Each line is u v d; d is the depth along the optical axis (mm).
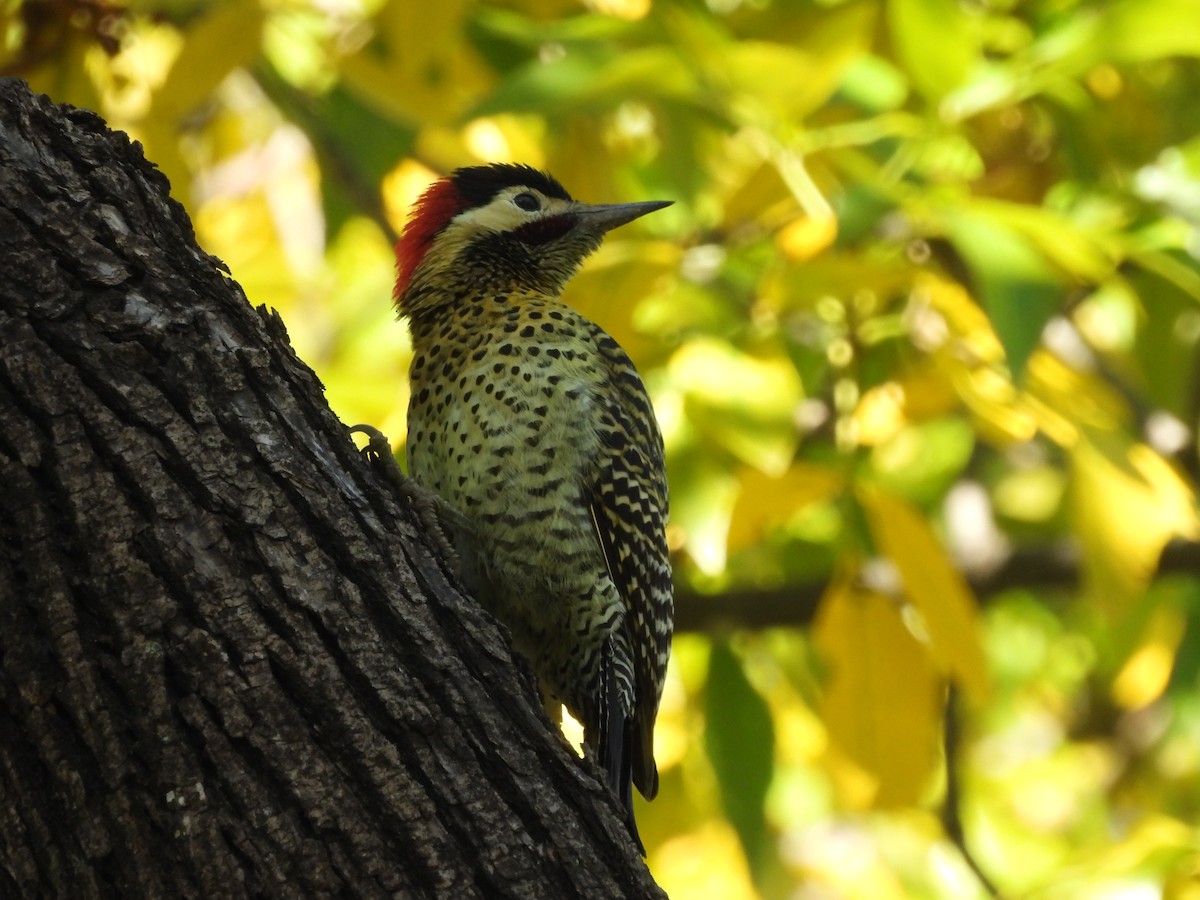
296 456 5191
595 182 11211
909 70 9430
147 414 4895
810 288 8414
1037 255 8133
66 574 4703
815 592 11164
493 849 5102
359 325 11930
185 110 8914
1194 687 13109
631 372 8469
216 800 4707
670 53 8555
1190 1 9195
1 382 4746
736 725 10750
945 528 12562
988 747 16688
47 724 4652
